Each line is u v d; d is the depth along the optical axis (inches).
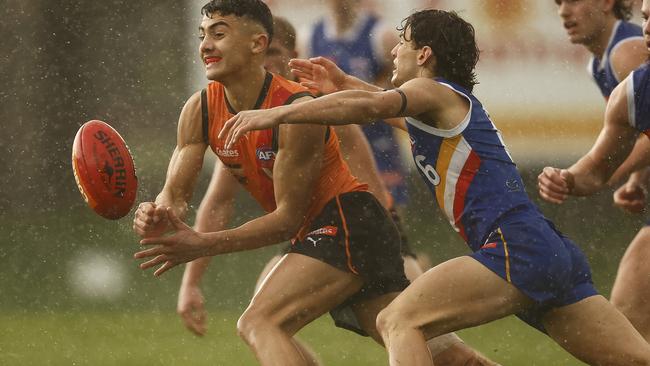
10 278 1343.5
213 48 641.6
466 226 614.2
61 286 1302.9
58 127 1953.7
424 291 585.6
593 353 612.7
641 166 813.2
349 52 1039.6
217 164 789.9
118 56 1963.6
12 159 1908.2
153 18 1958.7
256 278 1360.7
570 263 602.5
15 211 1795.0
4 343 1005.8
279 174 642.2
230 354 962.1
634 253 724.7
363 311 668.7
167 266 634.8
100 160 626.5
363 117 587.2
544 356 948.0
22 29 2004.2
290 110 577.6
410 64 646.5
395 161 948.6
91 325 1097.4
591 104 1571.1
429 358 577.3
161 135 1951.3
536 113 1584.6
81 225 1669.5
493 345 998.4
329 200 663.8
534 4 1568.7
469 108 611.5
